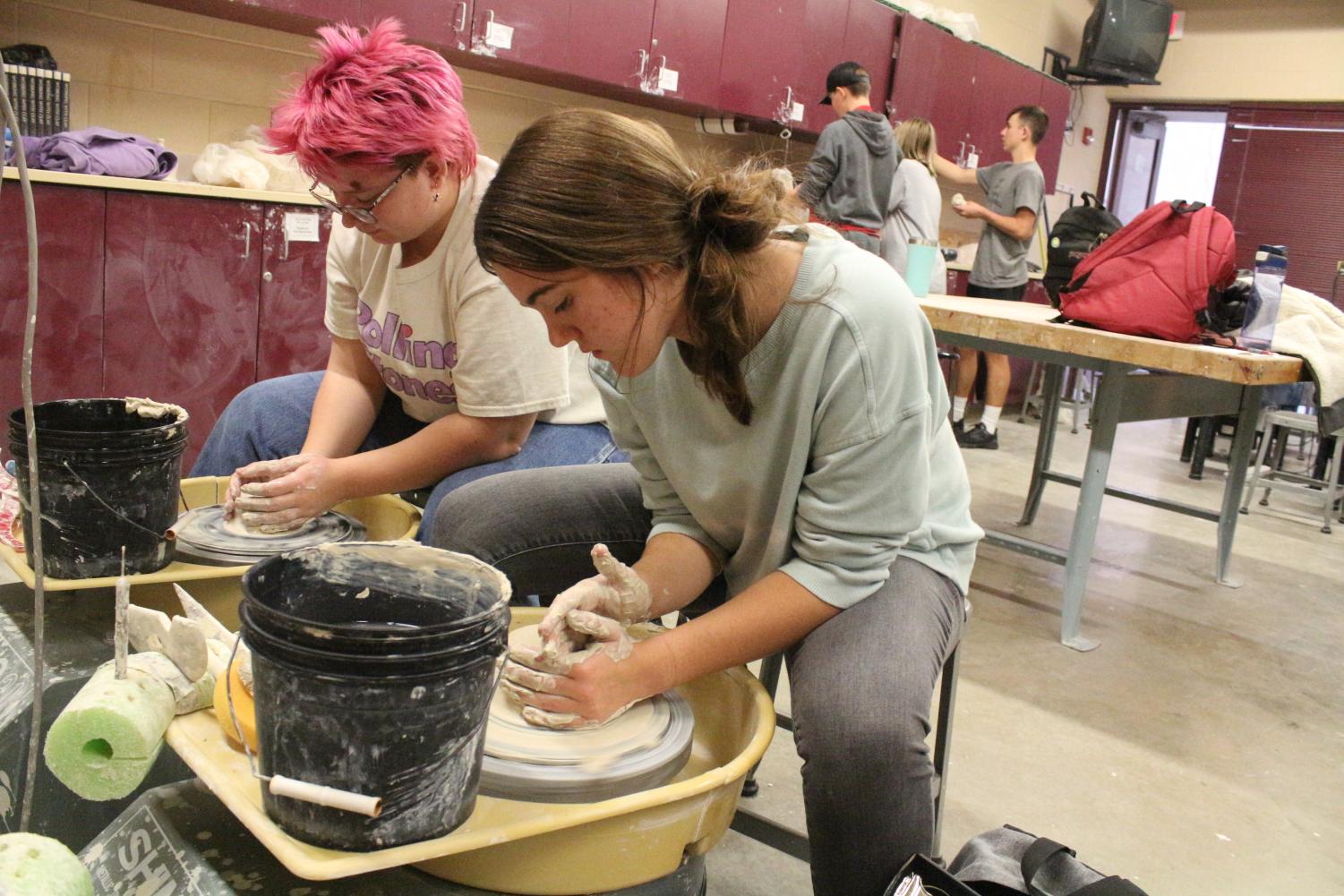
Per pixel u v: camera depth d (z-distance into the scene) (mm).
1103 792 2049
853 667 1112
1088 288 2680
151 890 943
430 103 1359
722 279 1029
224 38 3576
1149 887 1729
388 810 818
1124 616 3158
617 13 4270
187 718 1002
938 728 1478
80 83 3271
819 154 4762
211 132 3631
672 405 1273
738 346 1091
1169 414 3018
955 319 2781
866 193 4809
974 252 6984
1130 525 4312
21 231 2676
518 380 1577
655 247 978
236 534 1398
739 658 1146
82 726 906
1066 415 6961
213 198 2988
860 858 1103
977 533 1380
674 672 1097
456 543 1421
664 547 1326
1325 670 2873
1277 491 5215
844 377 1120
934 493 1349
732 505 1286
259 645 804
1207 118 8680
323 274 3312
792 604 1158
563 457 1683
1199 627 3125
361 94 1313
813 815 1110
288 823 831
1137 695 2557
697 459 1276
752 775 1834
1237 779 2172
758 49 5027
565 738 1031
